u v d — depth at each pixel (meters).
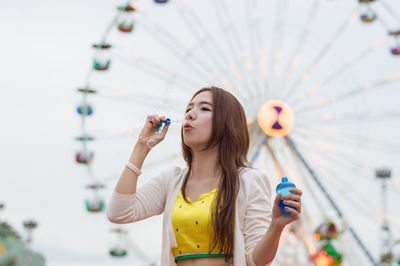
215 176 3.16
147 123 3.26
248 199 3.02
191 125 3.19
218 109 3.21
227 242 2.94
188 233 3.00
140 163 3.20
